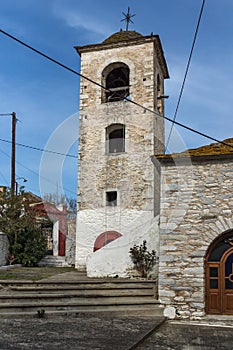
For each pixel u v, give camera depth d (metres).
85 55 17.25
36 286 9.10
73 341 5.84
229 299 8.59
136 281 9.84
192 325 7.82
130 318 8.00
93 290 9.15
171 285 8.77
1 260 13.96
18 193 15.75
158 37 16.59
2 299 8.09
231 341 6.47
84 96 16.75
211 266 8.80
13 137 18.61
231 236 8.80
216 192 8.93
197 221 8.93
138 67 16.55
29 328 6.64
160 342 6.29
